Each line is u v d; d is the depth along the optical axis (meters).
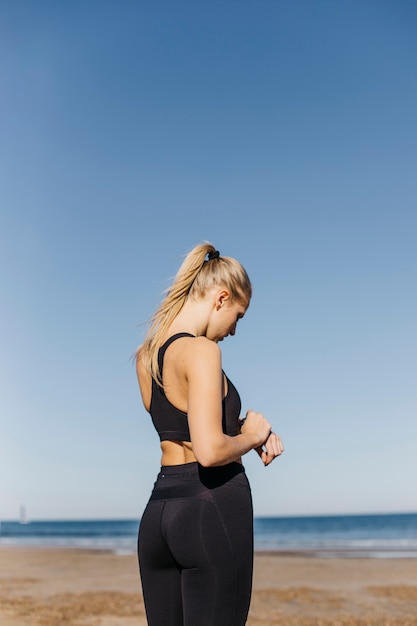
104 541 46.97
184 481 2.24
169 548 2.24
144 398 2.48
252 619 8.11
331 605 9.31
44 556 20.81
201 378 2.18
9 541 49.81
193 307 2.45
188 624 2.17
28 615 8.07
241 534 2.20
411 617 8.28
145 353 2.45
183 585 2.22
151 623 2.34
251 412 2.45
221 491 2.22
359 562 17.27
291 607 9.13
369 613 8.61
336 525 93.81
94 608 8.69
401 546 31.75
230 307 2.46
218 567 2.16
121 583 12.04
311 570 14.91
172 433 2.29
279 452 2.42
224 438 2.14
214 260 2.49
